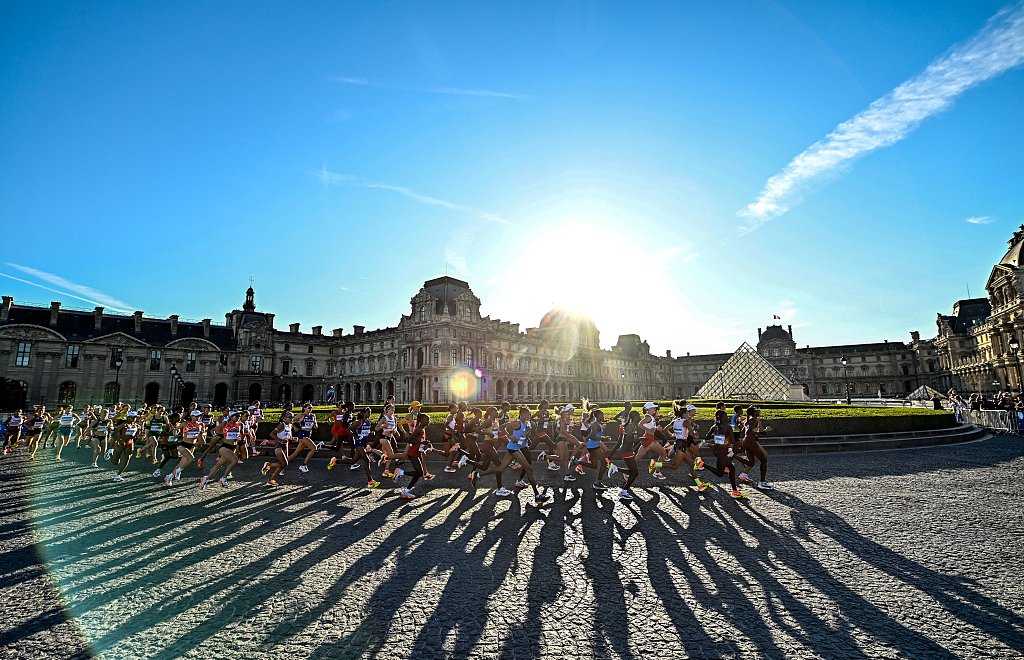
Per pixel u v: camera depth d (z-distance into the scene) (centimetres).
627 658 653
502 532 1221
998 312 8456
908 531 1170
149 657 672
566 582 903
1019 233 8038
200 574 964
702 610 787
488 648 684
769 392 8681
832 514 1338
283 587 898
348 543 1146
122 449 2091
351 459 2394
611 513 1396
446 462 2444
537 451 2447
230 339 10812
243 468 2377
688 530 1215
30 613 806
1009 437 3434
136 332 9819
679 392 18638
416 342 9688
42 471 2353
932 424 3119
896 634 702
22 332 8544
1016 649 655
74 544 1160
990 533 1141
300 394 11112
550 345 12319
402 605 819
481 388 9931
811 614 766
